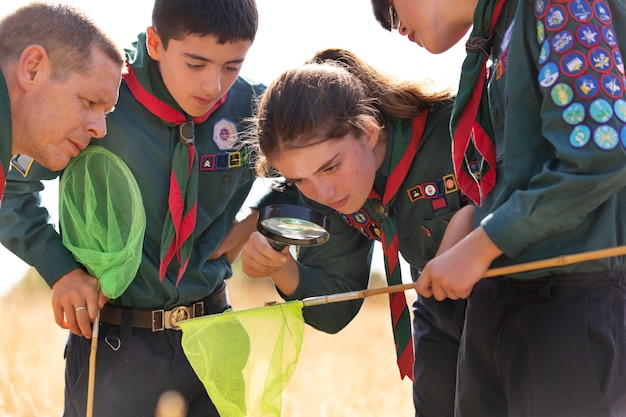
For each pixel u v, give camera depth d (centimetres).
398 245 463
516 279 378
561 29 351
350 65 449
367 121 413
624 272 365
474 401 397
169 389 456
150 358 454
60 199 438
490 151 381
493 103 382
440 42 405
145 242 454
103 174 437
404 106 435
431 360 482
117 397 452
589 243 361
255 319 420
